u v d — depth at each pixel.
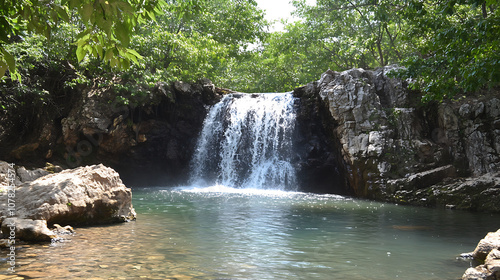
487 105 17.38
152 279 5.15
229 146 23.83
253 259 6.43
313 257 6.67
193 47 26.81
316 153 21.44
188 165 24.81
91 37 3.82
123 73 23.28
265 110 23.55
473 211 13.92
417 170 17.20
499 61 11.38
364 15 30.20
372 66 36.31
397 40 30.67
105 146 23.25
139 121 24.03
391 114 18.88
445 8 12.75
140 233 8.39
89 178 9.59
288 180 21.55
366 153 18.06
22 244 7.07
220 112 25.05
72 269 5.50
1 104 20.94
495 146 16.83
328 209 13.38
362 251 7.18
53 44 21.09
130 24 3.82
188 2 11.15
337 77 20.62
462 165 17.27
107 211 9.57
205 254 6.68
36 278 5.04
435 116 18.86
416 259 6.60
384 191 17.02
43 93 21.38
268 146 22.75
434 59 15.02
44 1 3.52
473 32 13.05
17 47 17.91
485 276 5.14
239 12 34.25
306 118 21.92
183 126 25.23
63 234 8.02
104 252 6.59
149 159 24.81
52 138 22.59
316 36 34.03
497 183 14.48
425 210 13.90
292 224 10.09
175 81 24.94
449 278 5.50
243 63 41.53
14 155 21.38
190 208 12.91
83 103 22.94
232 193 18.84
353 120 19.06
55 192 8.61
